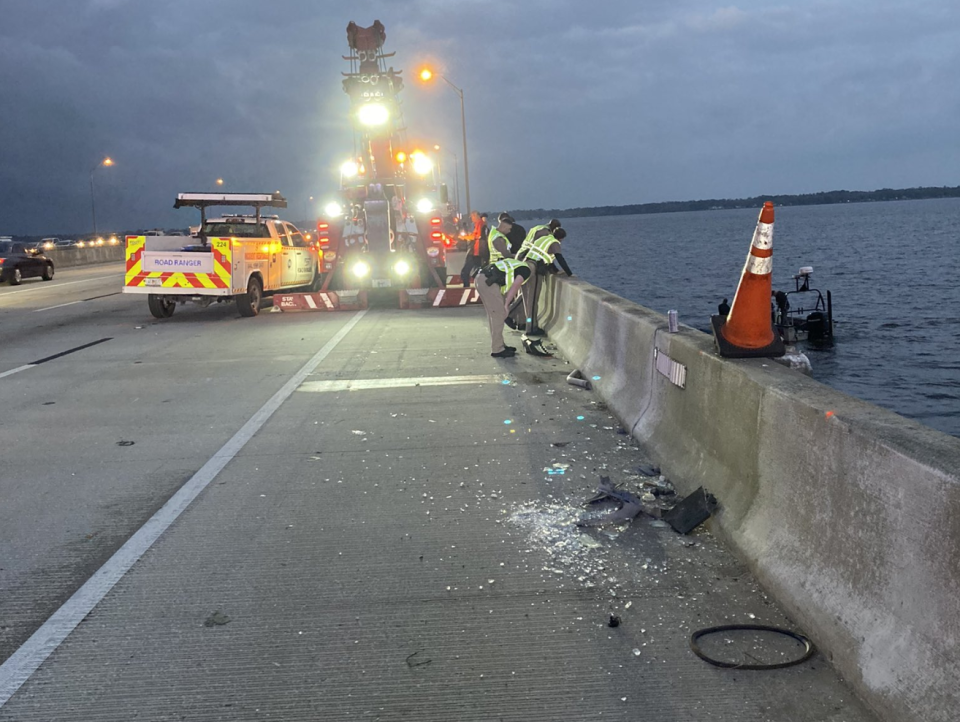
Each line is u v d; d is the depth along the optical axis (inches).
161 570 187.2
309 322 631.8
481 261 717.9
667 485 229.9
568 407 329.1
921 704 115.4
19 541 207.6
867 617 132.8
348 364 441.1
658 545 190.1
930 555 120.5
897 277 2517.2
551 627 155.3
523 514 212.5
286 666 145.5
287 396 366.6
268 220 764.6
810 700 129.3
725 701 130.3
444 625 157.6
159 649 152.7
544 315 541.6
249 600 170.9
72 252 1876.2
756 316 208.5
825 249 4138.8
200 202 686.5
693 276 2886.3
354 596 170.9
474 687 137.1
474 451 272.1
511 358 445.4
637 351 299.6
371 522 211.8
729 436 201.2
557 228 510.3
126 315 739.4
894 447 130.9
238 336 566.9
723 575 173.8
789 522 165.2
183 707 134.6
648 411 275.0
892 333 1440.7
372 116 718.5
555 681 137.9
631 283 2632.9
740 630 150.8
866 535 137.5
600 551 188.1
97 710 134.6
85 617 165.9
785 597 155.7
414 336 537.0
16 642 157.1
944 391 1000.9
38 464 274.2
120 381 417.1
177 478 254.7
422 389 371.6
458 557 188.1
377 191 701.3
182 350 513.0
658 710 128.9
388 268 713.6
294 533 206.4
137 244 668.1
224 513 222.2
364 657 147.5
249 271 682.2
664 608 160.6
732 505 191.3
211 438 300.4
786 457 169.0
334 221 714.2
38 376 439.8
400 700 134.3
